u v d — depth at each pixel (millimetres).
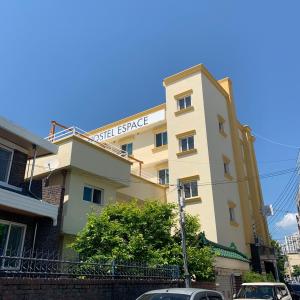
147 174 26047
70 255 14883
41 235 13273
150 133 27547
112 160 18391
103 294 8727
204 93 24531
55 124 18969
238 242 23406
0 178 13281
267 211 29875
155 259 12555
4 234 12219
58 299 7395
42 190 14617
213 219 20703
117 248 12344
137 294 10000
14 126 12844
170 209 14797
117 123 29656
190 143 23672
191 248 14133
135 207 14664
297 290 23016
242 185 26469
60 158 16172
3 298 6293
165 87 26531
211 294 7691
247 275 19609
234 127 28188
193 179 22391
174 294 7148
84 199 16578
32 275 7547
